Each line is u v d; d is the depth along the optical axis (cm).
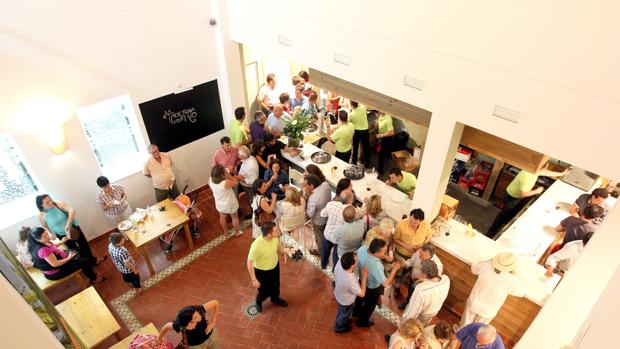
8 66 519
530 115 400
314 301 600
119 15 586
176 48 670
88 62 583
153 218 649
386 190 648
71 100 587
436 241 550
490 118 430
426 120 554
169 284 630
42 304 269
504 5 375
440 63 445
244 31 682
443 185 536
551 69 370
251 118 886
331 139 784
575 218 529
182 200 673
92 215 684
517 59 387
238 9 668
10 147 577
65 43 552
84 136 620
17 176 599
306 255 675
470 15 401
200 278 638
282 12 599
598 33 334
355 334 557
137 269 593
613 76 340
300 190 674
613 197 640
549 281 498
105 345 549
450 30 422
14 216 594
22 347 102
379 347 542
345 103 913
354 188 658
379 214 577
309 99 844
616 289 195
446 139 481
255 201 634
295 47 612
